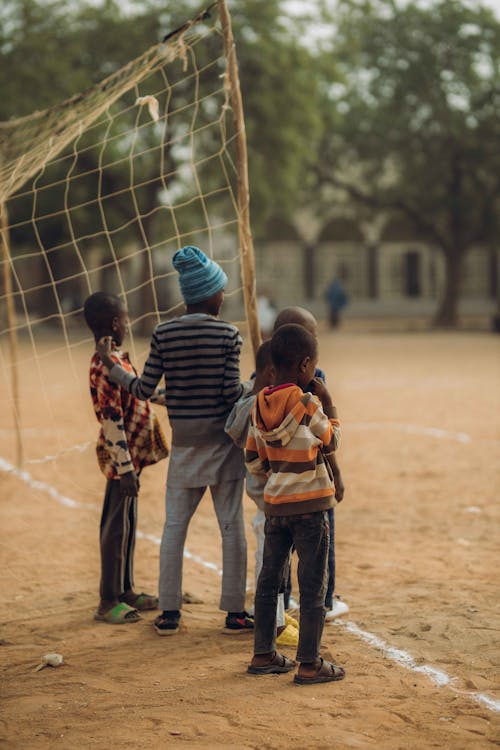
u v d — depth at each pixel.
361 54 34.38
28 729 3.63
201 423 4.71
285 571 4.65
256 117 27.39
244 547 4.80
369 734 3.50
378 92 34.72
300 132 28.81
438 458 9.91
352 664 4.26
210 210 30.50
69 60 26.14
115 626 4.96
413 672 4.14
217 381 4.70
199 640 4.70
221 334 4.69
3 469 9.49
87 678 4.18
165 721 3.66
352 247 47.03
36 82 25.38
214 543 6.69
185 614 5.15
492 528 6.93
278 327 4.53
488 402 14.56
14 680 4.18
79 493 8.51
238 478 4.80
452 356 23.84
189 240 34.56
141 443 5.11
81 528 7.24
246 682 4.07
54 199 28.72
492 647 4.44
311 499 3.99
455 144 34.53
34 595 5.56
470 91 34.34
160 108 25.02
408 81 33.72
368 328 38.19
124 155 26.67
